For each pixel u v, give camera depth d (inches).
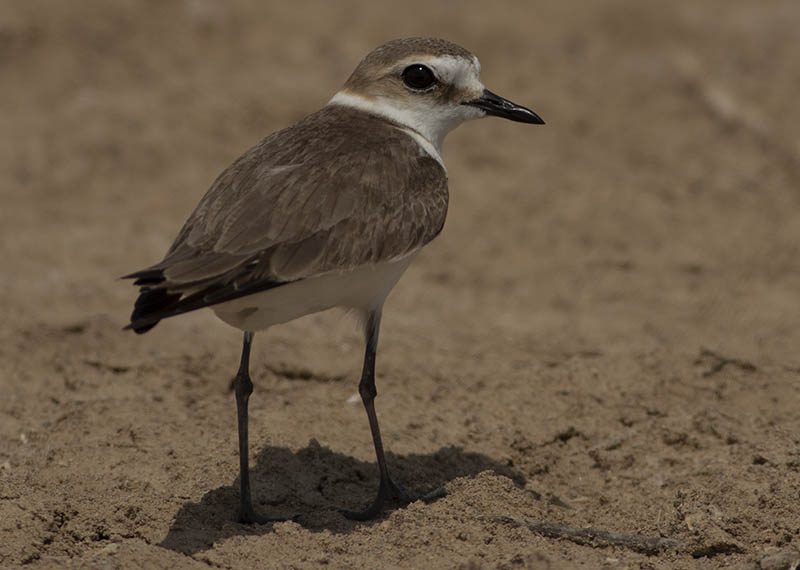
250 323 361.1
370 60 408.5
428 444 434.0
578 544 357.4
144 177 738.2
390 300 590.2
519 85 861.8
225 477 396.2
